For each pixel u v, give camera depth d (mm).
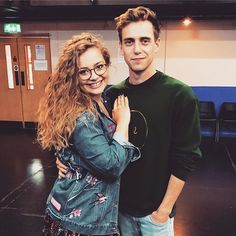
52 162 4570
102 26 6098
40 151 5102
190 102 1310
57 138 1224
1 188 3656
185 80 6012
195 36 5793
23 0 6148
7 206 3191
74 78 1215
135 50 1291
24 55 6531
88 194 1260
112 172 1201
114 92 1498
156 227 1437
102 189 1274
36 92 6629
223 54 5789
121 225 1564
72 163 1265
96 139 1188
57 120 1213
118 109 1352
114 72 6219
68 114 1192
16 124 6789
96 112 1242
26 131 6492
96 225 1279
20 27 6414
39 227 2777
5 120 6789
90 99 1248
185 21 5434
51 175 4055
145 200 1445
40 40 6414
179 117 1323
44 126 1271
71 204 1266
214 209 3141
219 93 5941
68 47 1229
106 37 6125
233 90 5887
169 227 1478
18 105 6758
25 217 2959
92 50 1225
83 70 1225
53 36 6355
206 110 5812
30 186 3705
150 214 1447
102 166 1178
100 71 1255
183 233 2691
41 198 3373
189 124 1316
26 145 5477
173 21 5762
